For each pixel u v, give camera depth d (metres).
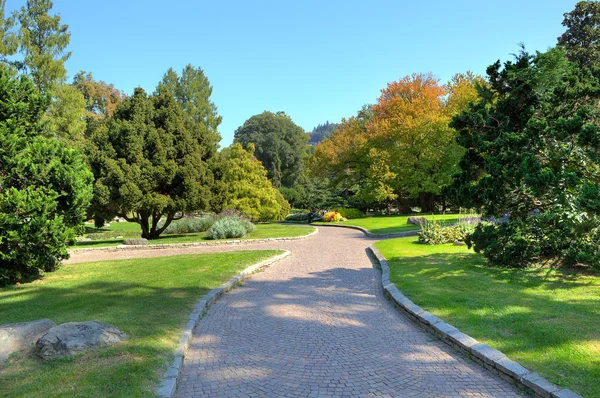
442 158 31.23
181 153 17.70
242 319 6.01
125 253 14.08
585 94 6.95
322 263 11.29
